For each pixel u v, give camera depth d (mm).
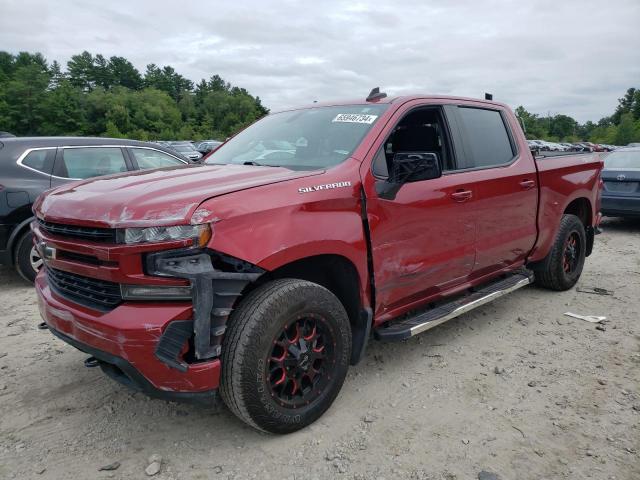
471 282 4410
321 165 3498
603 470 2762
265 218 2820
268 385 2861
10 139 6207
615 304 5410
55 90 113125
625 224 10930
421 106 4027
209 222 2609
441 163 4113
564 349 4293
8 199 5891
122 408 3426
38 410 3408
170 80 178125
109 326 2627
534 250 5145
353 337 3455
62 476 2764
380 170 3523
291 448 2971
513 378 3785
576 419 3236
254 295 2854
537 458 2861
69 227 2902
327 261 3279
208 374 2662
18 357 4219
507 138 4840
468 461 2840
